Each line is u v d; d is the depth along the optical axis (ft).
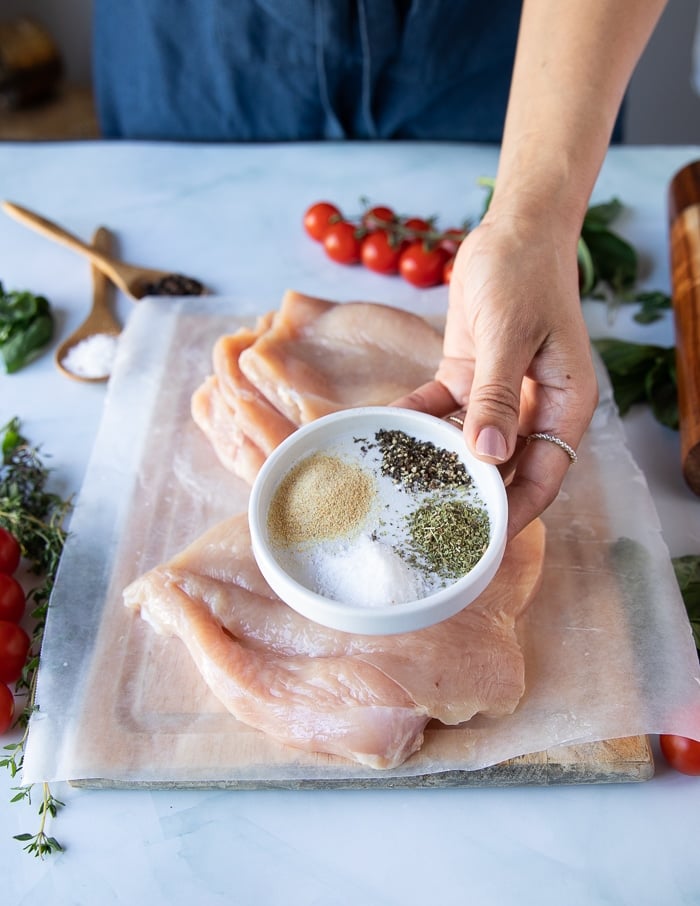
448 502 1.46
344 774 1.47
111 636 1.65
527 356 1.56
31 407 2.11
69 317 2.32
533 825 1.47
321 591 1.36
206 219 2.57
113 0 2.59
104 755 1.50
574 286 1.71
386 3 2.40
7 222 2.58
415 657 1.51
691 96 4.06
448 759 1.48
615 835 1.45
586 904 1.38
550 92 1.83
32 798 1.50
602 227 2.33
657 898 1.39
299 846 1.44
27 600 1.76
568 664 1.59
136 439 1.95
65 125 4.43
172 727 1.53
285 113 2.73
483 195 2.61
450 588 1.32
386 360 1.95
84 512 1.82
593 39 1.81
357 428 1.56
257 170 2.72
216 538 1.67
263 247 2.48
